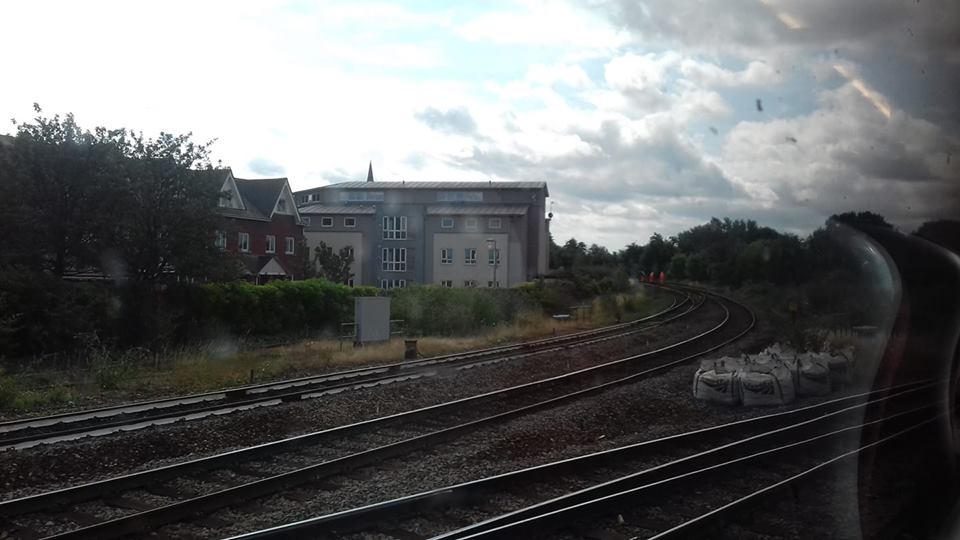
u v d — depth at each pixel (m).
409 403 14.86
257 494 8.33
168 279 27.06
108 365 18.36
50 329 22.16
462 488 8.19
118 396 16.16
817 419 12.53
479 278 58.97
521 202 61.84
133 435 11.11
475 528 6.93
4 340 20.95
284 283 30.75
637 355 23.14
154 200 26.16
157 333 24.61
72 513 7.71
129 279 25.80
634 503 8.07
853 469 9.13
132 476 8.62
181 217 26.38
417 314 32.59
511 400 15.26
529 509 7.46
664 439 11.07
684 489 8.80
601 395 15.87
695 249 49.50
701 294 43.28
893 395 9.61
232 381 18.05
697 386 15.55
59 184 24.66
